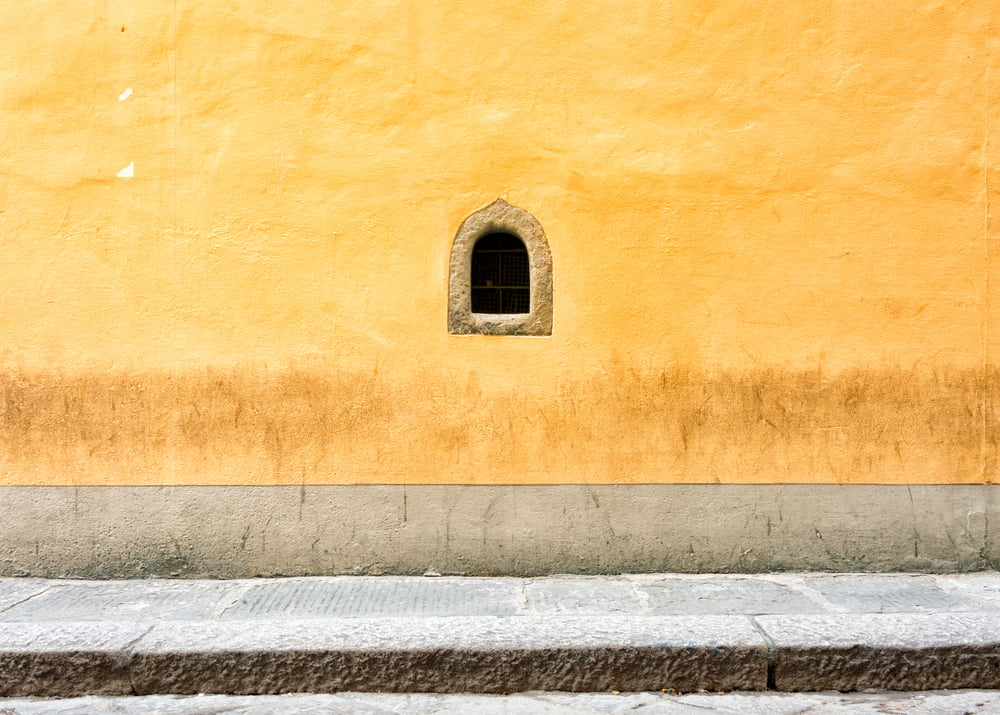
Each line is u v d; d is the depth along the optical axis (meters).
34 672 3.84
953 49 5.15
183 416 5.11
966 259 5.15
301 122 5.11
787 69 5.14
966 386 5.14
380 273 5.10
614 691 3.87
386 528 5.10
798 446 5.14
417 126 5.12
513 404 5.10
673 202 5.12
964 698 3.79
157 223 5.11
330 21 5.11
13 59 5.13
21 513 5.11
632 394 5.11
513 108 5.12
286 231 5.10
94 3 5.13
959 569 5.14
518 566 5.10
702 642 3.92
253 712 3.65
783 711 3.65
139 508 5.10
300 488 5.10
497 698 3.81
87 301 5.11
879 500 5.14
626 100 5.13
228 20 5.11
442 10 5.12
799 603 4.52
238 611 4.41
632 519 5.12
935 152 5.15
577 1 5.13
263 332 5.09
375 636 4.00
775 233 5.13
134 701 3.78
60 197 5.11
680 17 5.14
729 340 5.13
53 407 5.11
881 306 5.15
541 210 5.11
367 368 5.10
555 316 5.12
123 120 5.13
